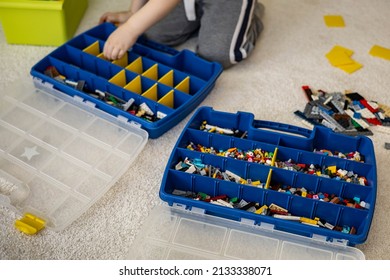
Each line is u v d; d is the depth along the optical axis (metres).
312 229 1.01
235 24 1.44
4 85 1.41
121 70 1.36
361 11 1.79
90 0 1.78
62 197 1.13
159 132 1.27
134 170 1.21
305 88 1.44
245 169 1.14
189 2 1.48
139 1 1.53
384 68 1.55
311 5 1.81
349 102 1.40
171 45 1.61
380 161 1.25
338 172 1.15
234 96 1.42
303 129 1.22
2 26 1.54
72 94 1.33
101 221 1.10
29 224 1.06
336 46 1.62
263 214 1.06
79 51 1.42
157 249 1.04
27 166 1.19
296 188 1.13
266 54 1.59
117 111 1.26
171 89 1.31
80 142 1.25
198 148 1.22
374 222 1.11
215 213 1.10
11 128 1.28
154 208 1.10
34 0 1.45
